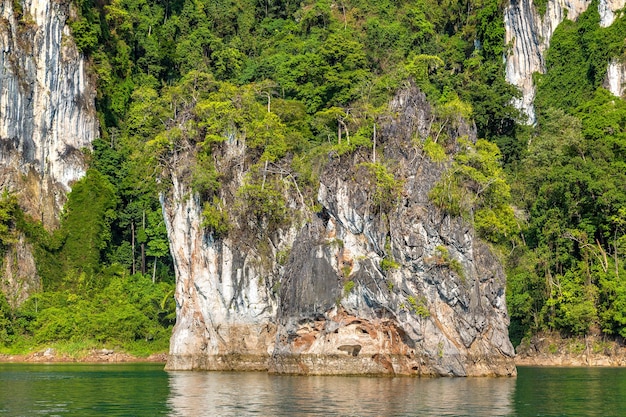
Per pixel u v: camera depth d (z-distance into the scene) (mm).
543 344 104062
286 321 75812
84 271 126000
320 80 126500
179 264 90125
